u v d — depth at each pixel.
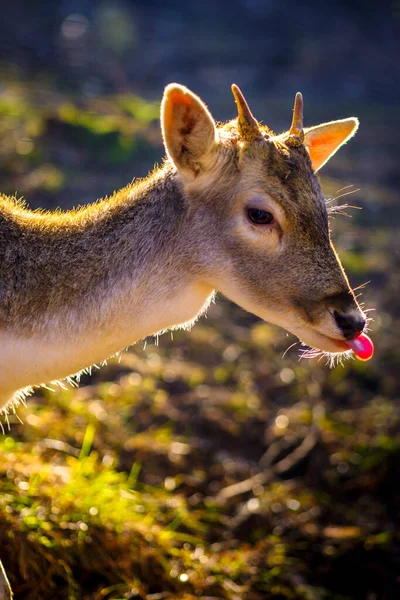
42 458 9.90
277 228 7.31
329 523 10.80
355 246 16.88
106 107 21.45
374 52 34.53
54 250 7.55
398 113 27.94
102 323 7.42
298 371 13.23
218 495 10.78
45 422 10.57
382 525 10.83
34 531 8.62
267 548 10.07
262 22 37.12
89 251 7.54
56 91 22.48
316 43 34.38
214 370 13.02
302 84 30.08
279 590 9.65
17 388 7.59
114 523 9.07
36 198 15.60
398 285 15.62
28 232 7.64
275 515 10.66
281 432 11.93
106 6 34.72
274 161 7.30
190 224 7.51
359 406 12.77
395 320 14.78
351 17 38.66
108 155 18.30
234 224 7.38
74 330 7.38
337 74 31.67
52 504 8.96
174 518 9.91
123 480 10.09
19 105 19.25
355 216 18.16
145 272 7.51
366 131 25.20
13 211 7.88
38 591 8.43
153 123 21.03
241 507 10.62
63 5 34.06
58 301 7.38
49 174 16.55
